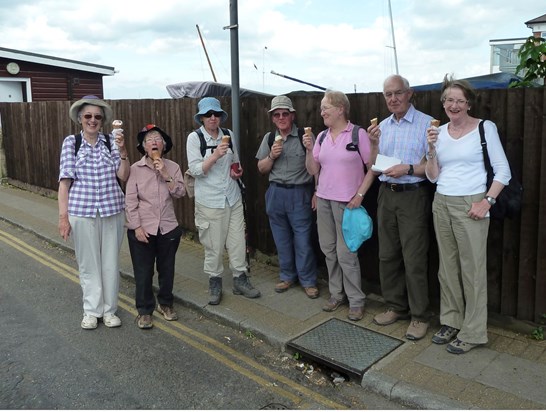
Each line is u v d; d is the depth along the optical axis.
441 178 3.62
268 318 4.39
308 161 4.44
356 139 4.09
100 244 4.34
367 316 4.38
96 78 17.78
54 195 9.88
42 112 9.76
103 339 4.20
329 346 3.87
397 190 3.88
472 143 3.46
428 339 3.91
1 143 11.20
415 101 4.21
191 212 6.73
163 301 4.55
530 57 4.30
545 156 3.63
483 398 3.15
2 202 9.45
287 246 4.92
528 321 3.90
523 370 3.44
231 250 4.82
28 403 3.28
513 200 3.47
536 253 3.79
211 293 4.72
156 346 4.08
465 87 3.42
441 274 3.78
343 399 3.36
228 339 4.21
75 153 4.11
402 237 3.91
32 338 4.20
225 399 3.35
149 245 4.36
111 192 4.24
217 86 8.15
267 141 4.71
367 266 4.80
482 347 3.75
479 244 3.52
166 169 4.28
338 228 4.25
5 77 15.38
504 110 3.78
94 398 3.34
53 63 16.12
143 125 7.27
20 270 5.95
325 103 4.13
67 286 5.42
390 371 3.49
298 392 3.44
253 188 5.75
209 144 4.53
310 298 4.80
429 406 3.14
